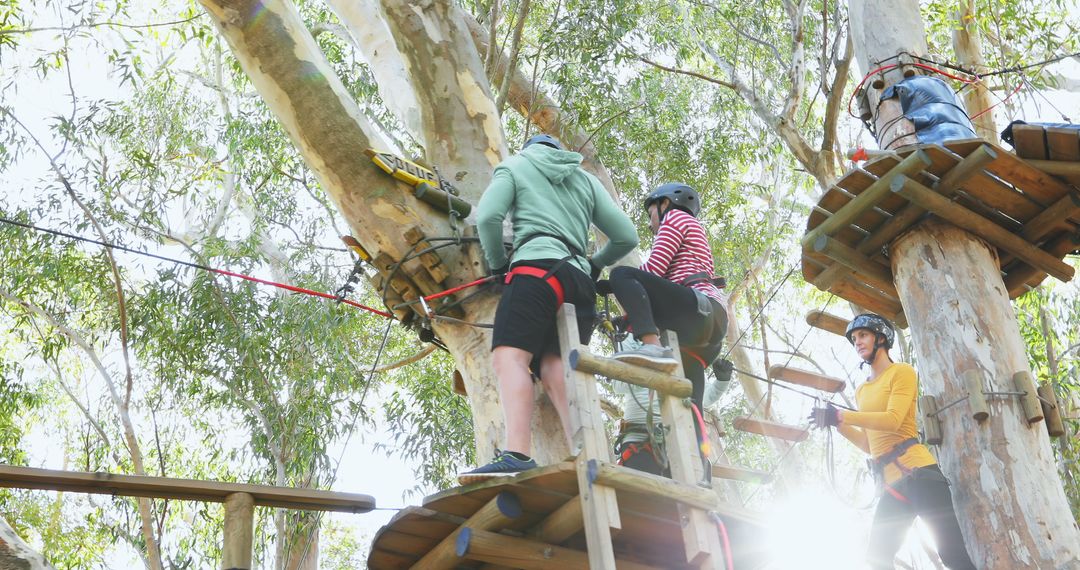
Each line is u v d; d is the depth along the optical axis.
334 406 9.56
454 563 4.07
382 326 12.33
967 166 5.39
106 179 10.47
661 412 3.88
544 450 5.05
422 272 5.51
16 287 10.09
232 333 9.39
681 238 4.54
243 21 5.95
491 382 5.32
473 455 10.07
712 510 3.65
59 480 3.88
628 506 3.70
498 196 4.16
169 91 12.53
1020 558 5.20
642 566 4.18
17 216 9.90
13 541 4.57
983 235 5.84
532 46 12.12
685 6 12.84
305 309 9.58
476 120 6.73
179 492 4.10
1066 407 9.16
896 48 7.09
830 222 5.91
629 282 4.18
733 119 12.37
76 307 10.56
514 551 3.85
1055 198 5.65
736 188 13.00
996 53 11.17
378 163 5.65
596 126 10.87
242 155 11.55
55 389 13.61
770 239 12.62
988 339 5.71
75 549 12.67
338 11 9.96
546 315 3.96
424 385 10.35
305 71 5.95
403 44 6.94
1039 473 5.38
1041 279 6.30
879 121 6.47
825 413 5.24
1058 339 9.77
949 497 5.10
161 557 9.45
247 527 4.11
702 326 4.30
